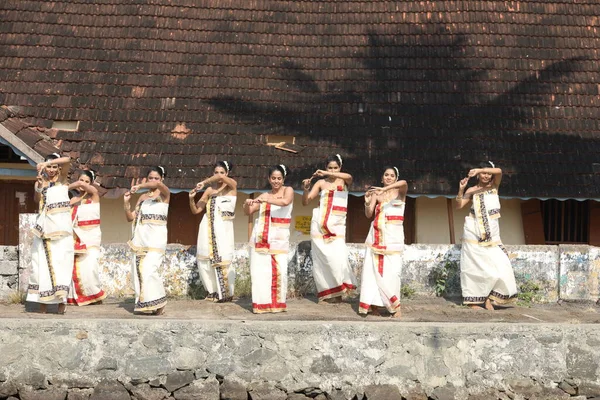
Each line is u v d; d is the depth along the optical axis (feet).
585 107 57.47
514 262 40.83
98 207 38.70
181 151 54.70
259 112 57.11
